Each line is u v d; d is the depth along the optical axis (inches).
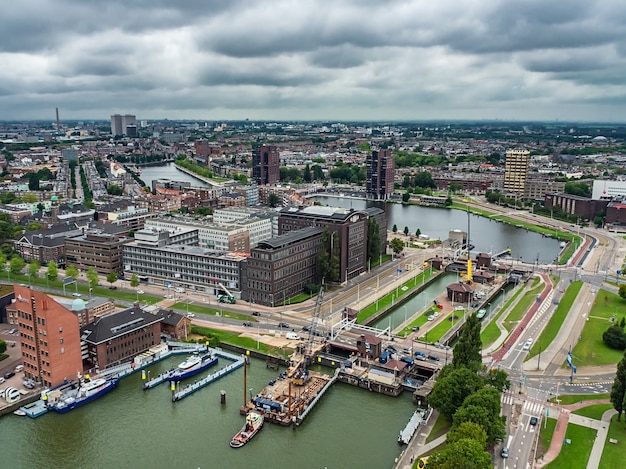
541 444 7509.8
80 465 7396.7
